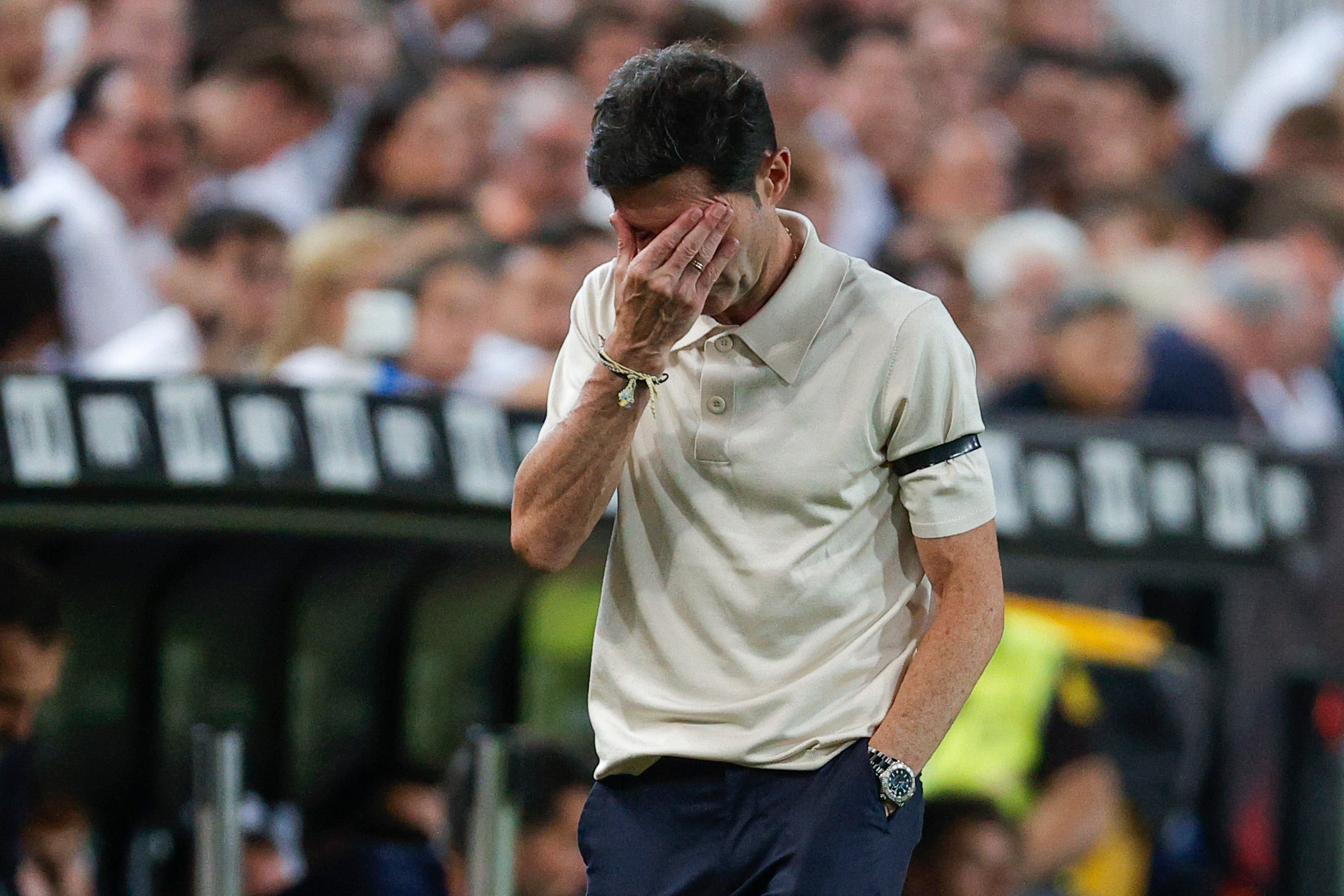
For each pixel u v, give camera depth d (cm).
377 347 1922
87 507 1478
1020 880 1608
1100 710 1739
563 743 1496
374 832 1609
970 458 893
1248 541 1786
